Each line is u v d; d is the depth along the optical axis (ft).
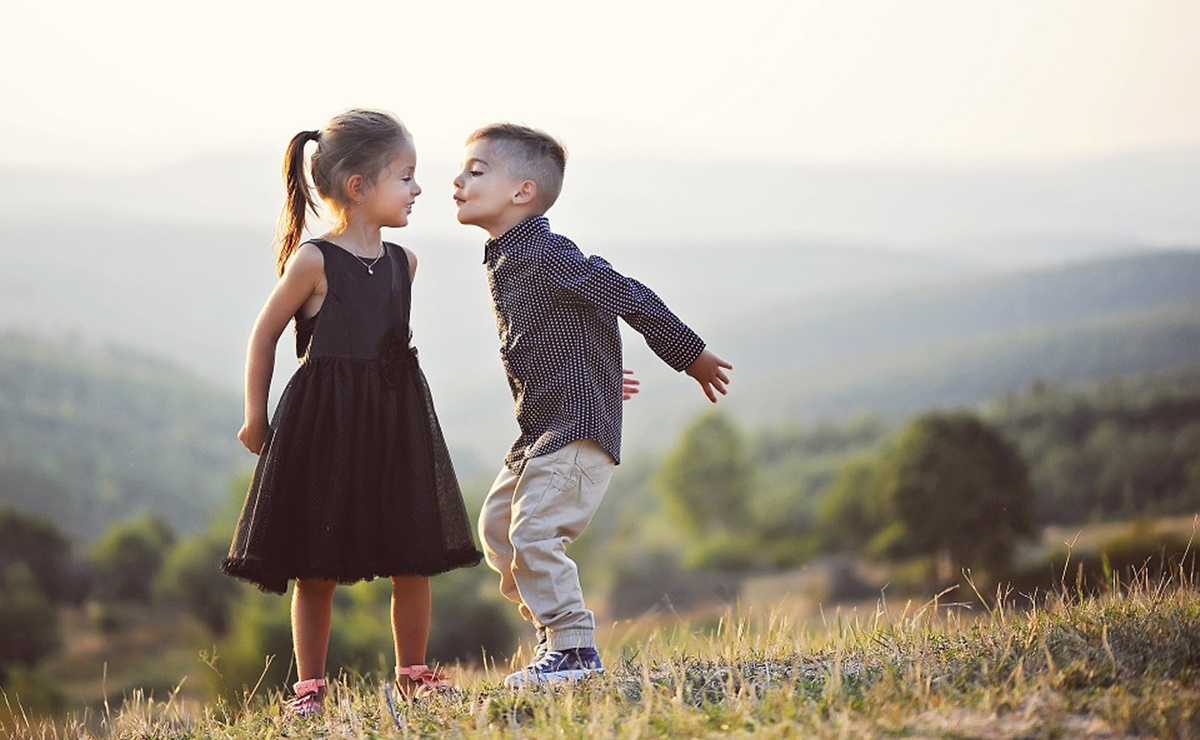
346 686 15.80
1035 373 417.08
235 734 13.79
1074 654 12.28
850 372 495.00
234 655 79.30
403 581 15.07
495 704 12.42
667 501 259.60
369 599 85.71
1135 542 70.38
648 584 210.38
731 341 586.86
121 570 168.04
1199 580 16.14
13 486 322.75
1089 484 245.65
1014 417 282.56
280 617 81.92
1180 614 13.50
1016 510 160.15
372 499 14.46
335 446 14.25
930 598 17.13
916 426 168.76
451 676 17.83
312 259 14.47
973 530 157.89
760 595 170.30
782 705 11.28
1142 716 10.20
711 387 14.06
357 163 14.67
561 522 13.60
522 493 13.75
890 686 11.60
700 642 16.92
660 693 12.08
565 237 14.25
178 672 126.82
